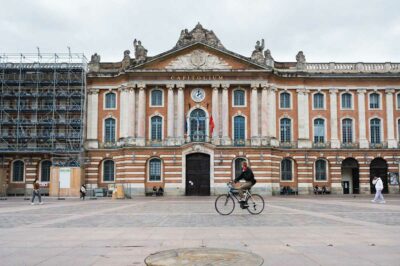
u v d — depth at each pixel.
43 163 63.66
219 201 24.83
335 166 63.88
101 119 63.66
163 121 61.81
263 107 61.53
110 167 63.50
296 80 64.56
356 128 64.56
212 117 60.69
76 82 62.72
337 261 10.46
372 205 34.75
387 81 64.88
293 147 63.66
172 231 16.23
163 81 61.59
